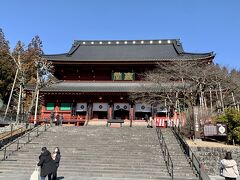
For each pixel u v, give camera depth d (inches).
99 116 1883.6
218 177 777.6
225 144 976.9
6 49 2586.1
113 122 1619.1
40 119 1734.7
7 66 2372.0
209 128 1017.5
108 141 1015.0
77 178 696.4
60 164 808.9
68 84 1891.0
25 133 1111.0
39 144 994.7
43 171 546.9
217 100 1636.3
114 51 2327.8
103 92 1737.2
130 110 1776.6
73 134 1120.8
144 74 1862.7
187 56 1803.6
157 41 2381.9
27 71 2502.5
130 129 1186.6
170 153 872.9
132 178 707.4
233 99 1685.5
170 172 740.0
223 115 1061.8
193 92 1472.7
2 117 1955.0
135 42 2411.4
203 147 862.5
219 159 848.9
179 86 1574.8
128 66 1884.8
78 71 1948.8
